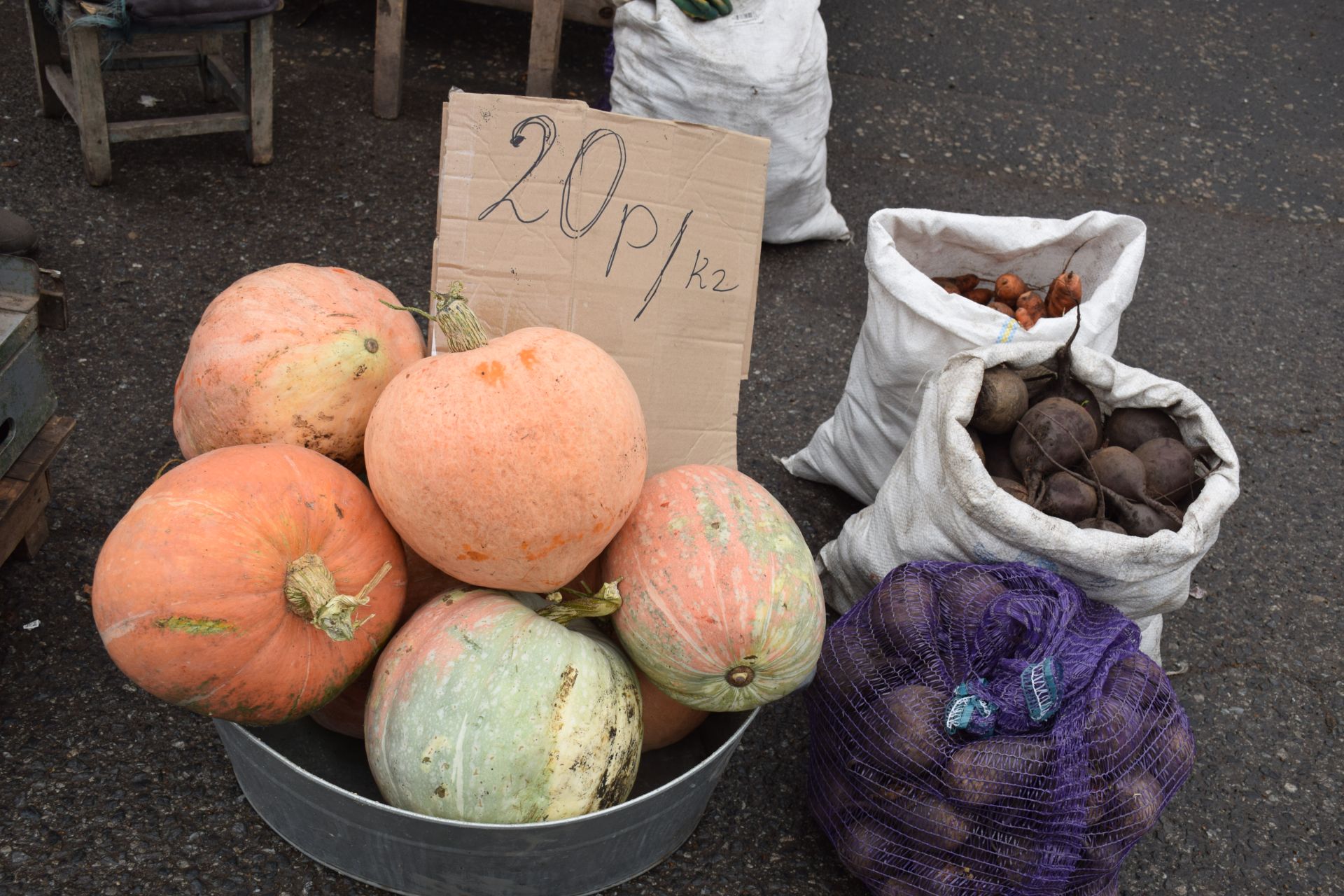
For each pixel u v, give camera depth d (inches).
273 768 69.1
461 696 63.5
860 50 209.9
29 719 84.7
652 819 72.8
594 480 65.0
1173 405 94.9
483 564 66.2
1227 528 126.5
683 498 72.2
